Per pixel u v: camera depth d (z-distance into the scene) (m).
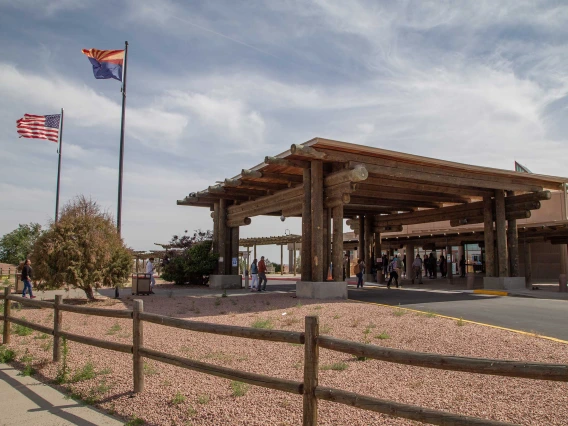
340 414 4.92
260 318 11.19
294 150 14.36
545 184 20.44
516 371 2.99
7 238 55.75
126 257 17.22
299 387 4.05
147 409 5.39
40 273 15.80
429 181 17.41
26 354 8.42
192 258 24.61
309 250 16.53
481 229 25.31
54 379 6.75
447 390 5.47
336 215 16.08
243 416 4.97
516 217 20.14
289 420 4.78
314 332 4.00
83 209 17.23
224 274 23.64
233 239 24.09
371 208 26.17
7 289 9.77
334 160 15.26
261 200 21.20
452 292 19.11
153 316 5.80
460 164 16.91
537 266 28.47
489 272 20.45
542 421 4.45
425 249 35.59
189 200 23.59
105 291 21.38
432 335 8.30
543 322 10.13
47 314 13.36
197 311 13.09
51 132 26.48
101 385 6.20
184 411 5.22
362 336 8.52
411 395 5.34
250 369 6.66
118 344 6.30
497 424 2.92
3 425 5.07
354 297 16.34
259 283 21.17
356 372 6.37
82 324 11.24
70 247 15.80
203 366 5.00
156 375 6.67
